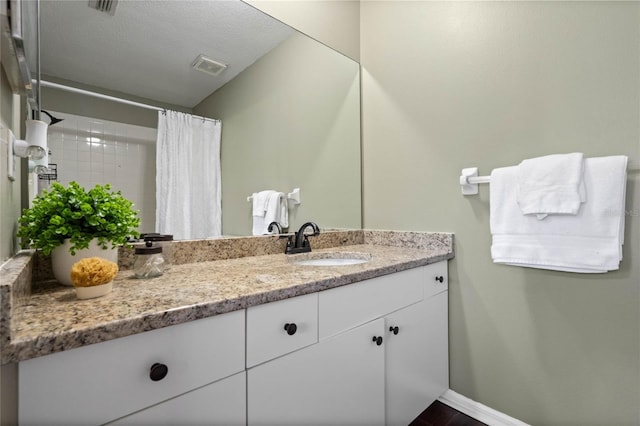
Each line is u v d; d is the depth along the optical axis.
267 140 1.45
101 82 1.02
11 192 0.73
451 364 1.42
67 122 0.95
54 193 0.76
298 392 0.80
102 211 0.77
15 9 0.57
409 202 1.58
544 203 1.05
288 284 0.79
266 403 0.73
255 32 1.41
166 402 0.59
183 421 0.61
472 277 1.35
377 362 1.04
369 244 1.74
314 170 1.62
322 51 1.66
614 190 0.96
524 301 1.21
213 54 1.28
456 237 1.40
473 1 1.35
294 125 1.56
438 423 1.32
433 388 1.32
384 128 1.69
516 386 1.23
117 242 0.80
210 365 0.64
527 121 1.19
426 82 1.51
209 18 1.28
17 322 0.51
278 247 1.45
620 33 1.00
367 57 1.79
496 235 1.19
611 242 0.96
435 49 1.48
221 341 0.66
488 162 1.30
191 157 1.21
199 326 0.63
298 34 1.56
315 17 1.63
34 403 0.47
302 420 0.81
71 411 0.50
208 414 0.64
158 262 0.91
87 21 1.00
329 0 1.71
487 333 1.31
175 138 1.17
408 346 1.18
